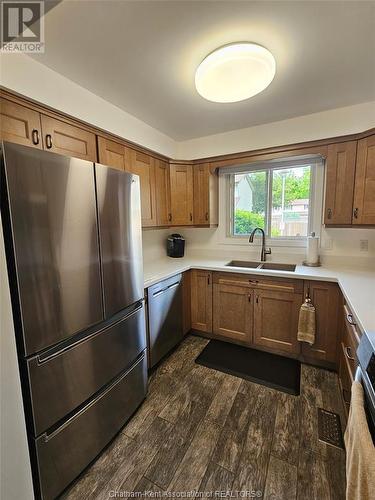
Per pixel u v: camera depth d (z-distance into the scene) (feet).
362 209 6.49
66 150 5.26
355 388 2.79
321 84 5.60
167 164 8.93
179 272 8.06
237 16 3.66
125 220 5.17
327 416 5.41
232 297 8.28
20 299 3.27
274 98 6.24
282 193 8.86
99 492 3.99
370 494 1.94
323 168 7.95
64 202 3.80
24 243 3.28
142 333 5.90
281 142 7.72
